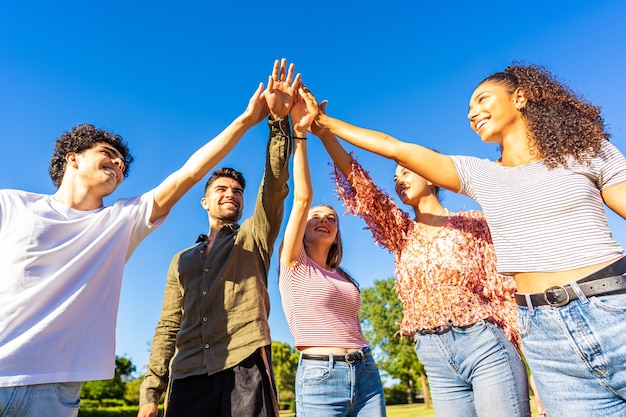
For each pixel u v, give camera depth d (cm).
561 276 173
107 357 206
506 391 237
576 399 170
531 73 201
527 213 183
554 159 183
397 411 3006
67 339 195
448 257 260
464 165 212
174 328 307
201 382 262
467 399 254
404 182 288
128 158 254
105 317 210
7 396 179
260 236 286
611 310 162
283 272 310
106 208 234
